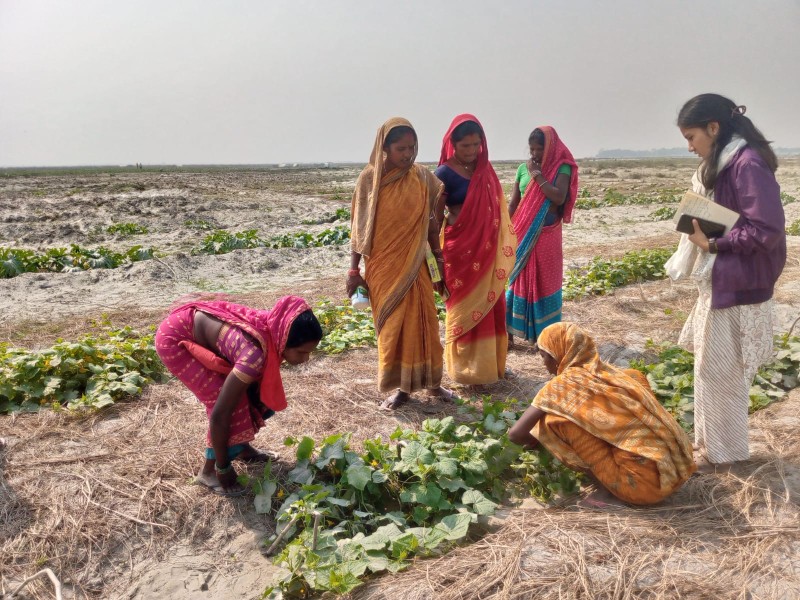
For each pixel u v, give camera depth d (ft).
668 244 46.06
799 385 16.21
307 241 47.06
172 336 10.93
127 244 49.70
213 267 35.91
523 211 18.72
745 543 9.61
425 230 14.52
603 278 29.55
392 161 14.01
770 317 11.43
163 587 9.64
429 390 16.28
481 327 16.06
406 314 14.90
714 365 11.55
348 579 9.05
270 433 14.21
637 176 165.99
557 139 18.43
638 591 8.64
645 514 10.50
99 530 10.57
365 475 11.17
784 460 11.89
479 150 15.49
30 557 9.96
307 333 10.56
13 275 34.76
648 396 10.95
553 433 11.27
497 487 11.79
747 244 10.61
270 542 10.55
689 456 10.77
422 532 10.04
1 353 17.35
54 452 12.98
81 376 16.33
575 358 11.29
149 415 14.85
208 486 11.76
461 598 8.66
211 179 169.89
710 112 10.84
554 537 9.84
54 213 70.59
